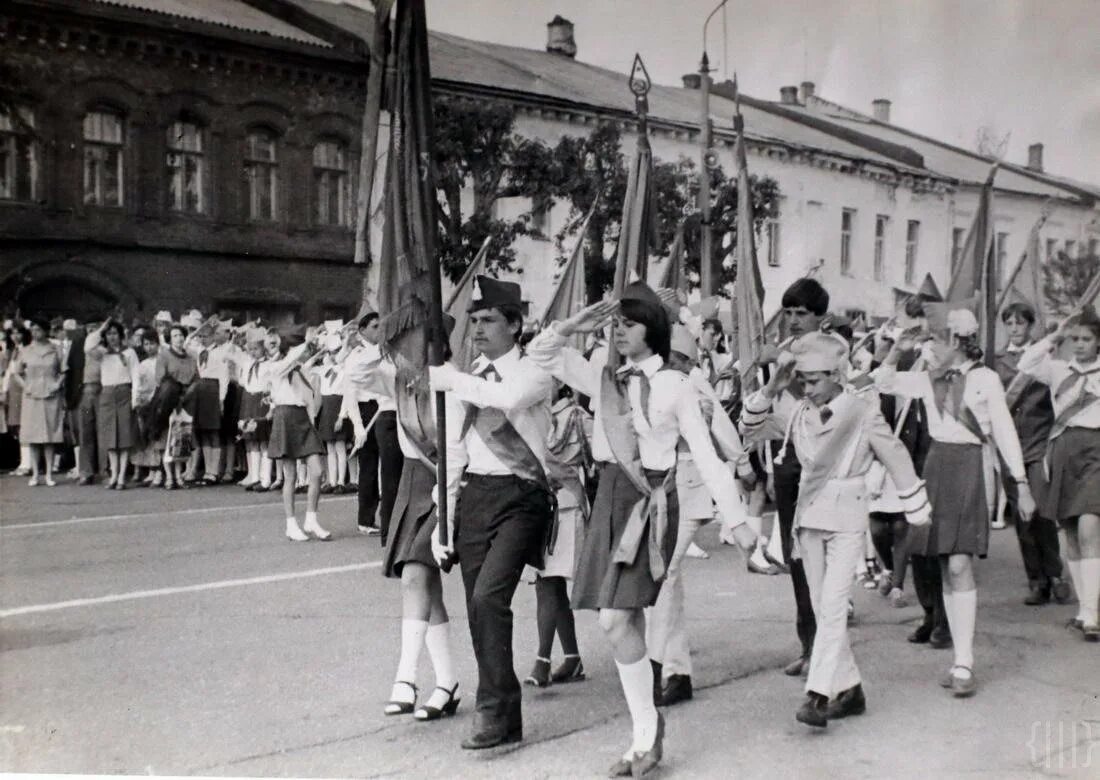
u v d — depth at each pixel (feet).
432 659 17.88
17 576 27.53
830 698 17.29
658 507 15.08
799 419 17.71
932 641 22.35
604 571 15.20
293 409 32.42
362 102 53.93
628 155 47.11
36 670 19.93
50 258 50.44
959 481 19.11
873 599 26.63
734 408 28.09
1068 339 25.72
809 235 49.39
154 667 20.10
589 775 15.40
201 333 46.80
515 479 16.26
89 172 51.19
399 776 15.30
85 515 36.81
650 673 15.44
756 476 28.45
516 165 46.44
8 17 48.52
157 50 51.70
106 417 43.11
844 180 49.75
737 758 16.19
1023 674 20.40
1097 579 22.80
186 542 32.09
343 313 53.57
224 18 53.11
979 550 19.03
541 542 16.67
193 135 52.70
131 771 15.44
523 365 16.11
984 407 19.44
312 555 30.32
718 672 20.38
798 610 20.26
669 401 15.19
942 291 51.39
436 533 16.93
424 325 16.67
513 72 46.19
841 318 22.26
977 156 50.42
